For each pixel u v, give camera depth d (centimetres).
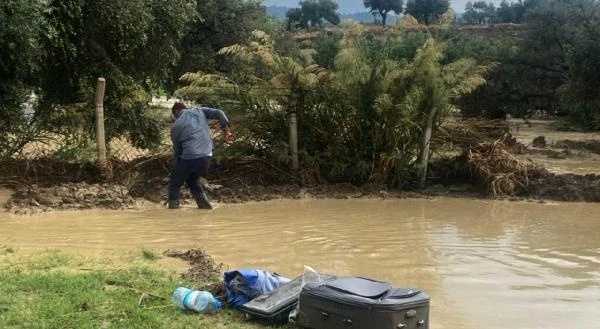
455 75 1377
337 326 484
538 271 747
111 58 1555
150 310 539
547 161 2003
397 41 1445
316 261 775
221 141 1348
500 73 4216
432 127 1376
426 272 734
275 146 1352
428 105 1340
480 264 773
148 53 1653
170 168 1305
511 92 4238
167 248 816
